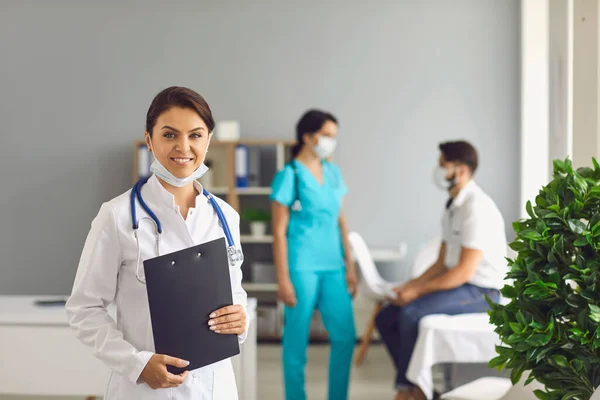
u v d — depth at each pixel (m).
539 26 6.54
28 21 6.74
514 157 6.67
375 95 6.70
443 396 2.67
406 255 6.70
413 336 3.68
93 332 1.69
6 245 6.79
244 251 6.68
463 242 3.80
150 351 1.71
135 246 1.72
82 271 1.72
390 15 6.70
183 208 1.80
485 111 6.68
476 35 6.67
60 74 6.75
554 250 1.92
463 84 6.68
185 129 1.70
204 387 1.74
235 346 1.74
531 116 6.59
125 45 6.74
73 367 3.02
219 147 6.54
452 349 3.39
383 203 6.72
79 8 6.73
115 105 6.75
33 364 3.03
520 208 6.66
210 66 6.73
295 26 6.71
